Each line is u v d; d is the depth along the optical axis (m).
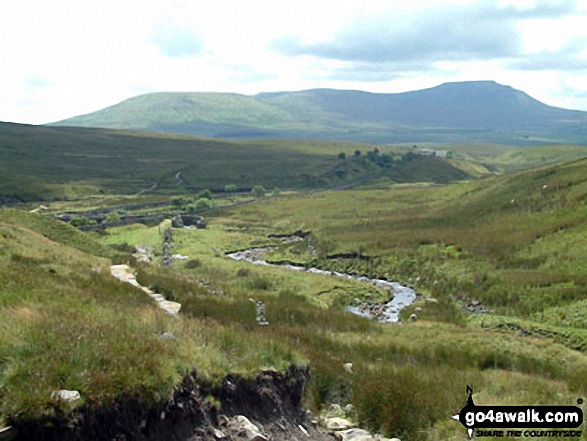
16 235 37.19
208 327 16.78
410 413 15.52
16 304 15.00
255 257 90.69
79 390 10.06
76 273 30.42
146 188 195.25
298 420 14.37
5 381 9.79
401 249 81.38
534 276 59.81
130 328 13.60
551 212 84.88
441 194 138.38
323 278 67.50
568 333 41.22
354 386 17.77
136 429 10.33
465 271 67.56
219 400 12.50
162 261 77.50
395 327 41.00
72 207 147.25
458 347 33.31
